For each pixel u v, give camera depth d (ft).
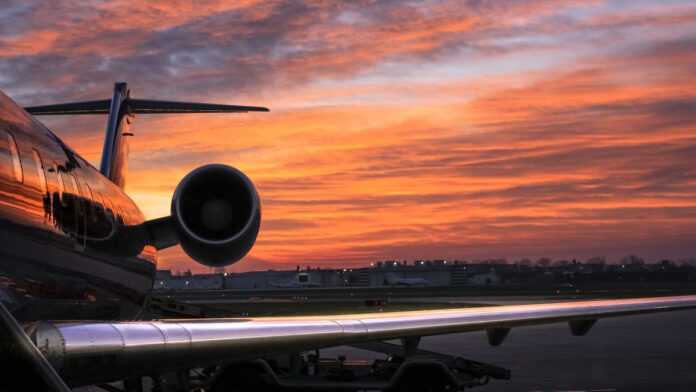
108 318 28.09
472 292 330.75
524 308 34.73
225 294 335.67
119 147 43.83
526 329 116.98
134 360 18.97
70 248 22.76
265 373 39.91
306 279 549.95
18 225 18.75
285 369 43.09
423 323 30.55
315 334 26.17
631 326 120.67
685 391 50.57
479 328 32.14
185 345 20.79
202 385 39.91
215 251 34.14
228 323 23.49
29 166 20.08
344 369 42.14
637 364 66.95
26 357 12.13
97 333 17.49
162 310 49.65
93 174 27.66
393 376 40.24
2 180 18.07
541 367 64.80
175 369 21.57
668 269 549.95
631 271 535.19
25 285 19.30
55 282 21.50
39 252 20.18
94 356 17.30
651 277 504.02
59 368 16.48
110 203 28.81
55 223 21.43
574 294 290.56
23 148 20.10
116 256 28.58
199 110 44.70
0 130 18.85
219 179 34.60
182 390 38.86
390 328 29.35
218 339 22.15
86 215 24.71
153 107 45.27
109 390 36.76
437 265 582.35
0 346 12.03
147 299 36.55
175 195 33.91
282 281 559.79
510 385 53.26
